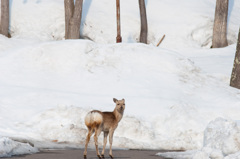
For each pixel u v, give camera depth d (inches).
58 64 1765.5
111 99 1482.5
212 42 2605.8
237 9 3110.2
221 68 2034.9
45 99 1443.2
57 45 1881.2
